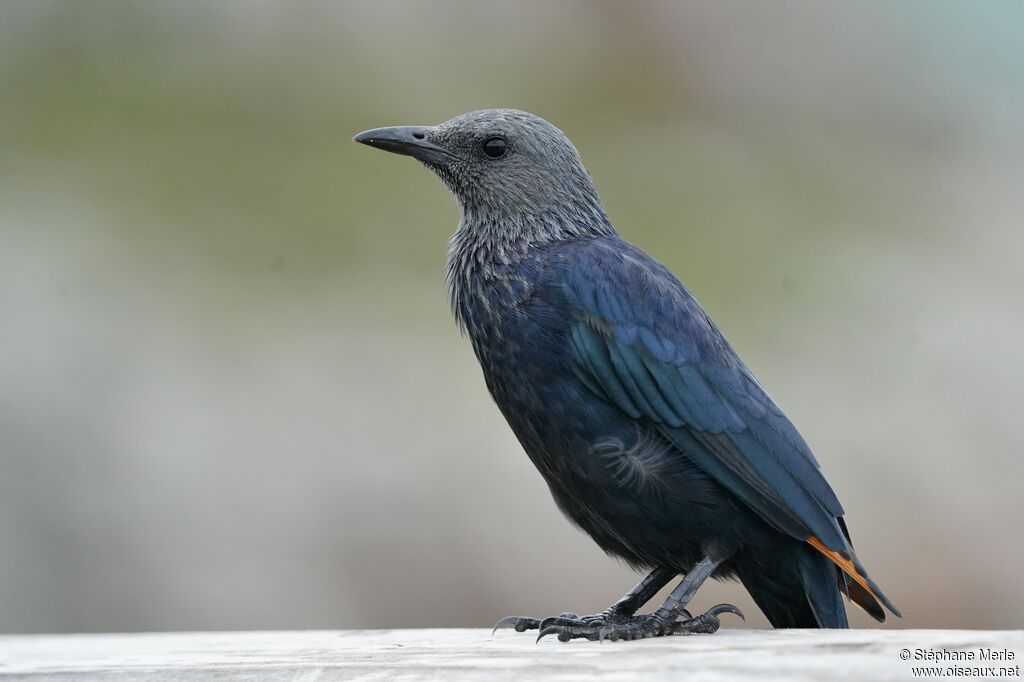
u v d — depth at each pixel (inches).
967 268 711.7
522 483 585.0
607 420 326.3
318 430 612.7
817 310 693.3
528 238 354.3
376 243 726.5
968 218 741.3
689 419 323.9
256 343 665.0
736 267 720.3
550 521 569.3
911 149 777.6
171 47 783.7
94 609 549.6
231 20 791.1
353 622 550.6
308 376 645.9
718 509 320.8
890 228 738.8
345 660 265.7
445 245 721.0
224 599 551.2
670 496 321.4
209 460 593.3
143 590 552.4
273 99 774.5
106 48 778.2
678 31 794.8
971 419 620.7
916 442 607.2
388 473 591.2
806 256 718.5
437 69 788.6
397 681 246.5
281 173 754.2
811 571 321.4
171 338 658.2
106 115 764.6
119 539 563.5
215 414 616.7
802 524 316.5
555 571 557.0
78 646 321.1
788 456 324.8
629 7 796.6
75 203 727.7
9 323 641.0
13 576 548.1
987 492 589.6
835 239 732.0
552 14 803.4
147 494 580.1
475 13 803.4
